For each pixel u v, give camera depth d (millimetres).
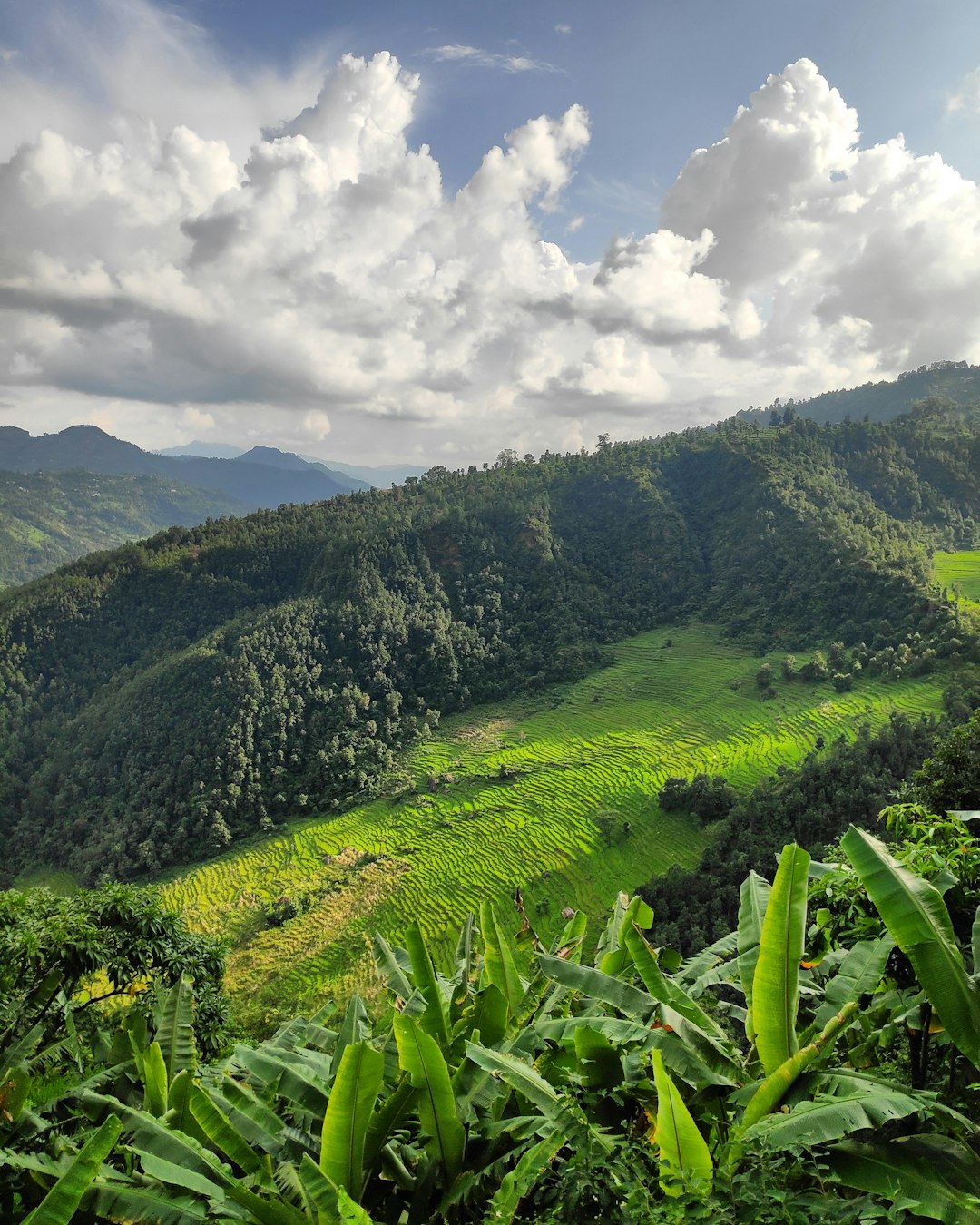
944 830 4465
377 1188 3344
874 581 96562
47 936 8648
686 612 122875
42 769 102375
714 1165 3000
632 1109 3547
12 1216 3562
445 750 93562
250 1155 3279
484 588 132125
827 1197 2592
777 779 58375
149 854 79500
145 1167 3055
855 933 4234
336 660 110812
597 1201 2752
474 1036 3809
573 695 103250
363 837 75938
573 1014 4801
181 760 91250
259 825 83750
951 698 67062
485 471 186000
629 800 68312
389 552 133000
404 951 5512
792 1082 3209
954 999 3080
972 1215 2484
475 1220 3105
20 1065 4438
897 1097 2781
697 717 85125
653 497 151750
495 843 67625
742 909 4754
